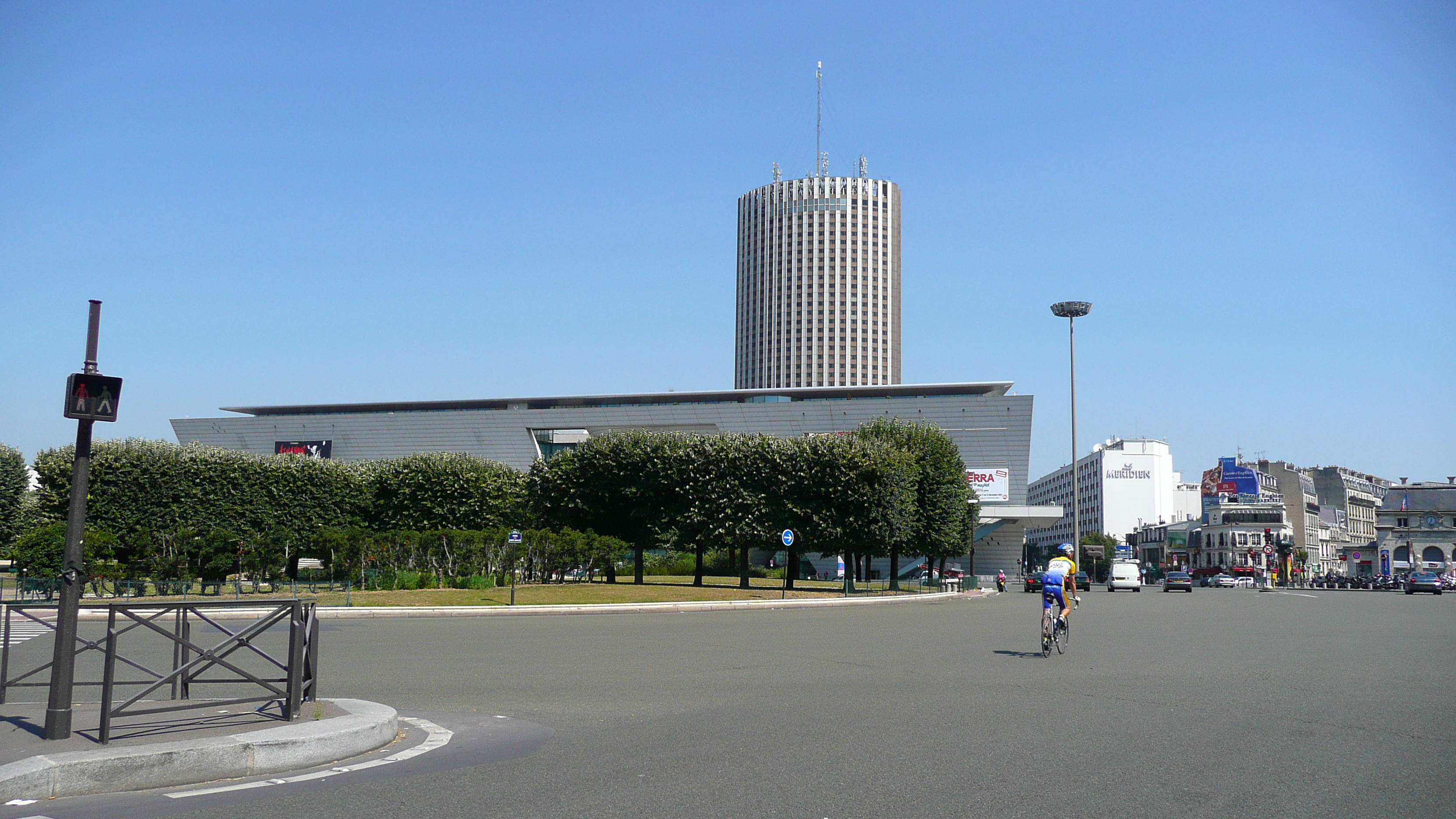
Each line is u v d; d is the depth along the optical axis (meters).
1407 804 7.02
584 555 47.41
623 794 7.27
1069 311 69.19
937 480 65.25
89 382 8.80
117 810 6.97
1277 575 137.25
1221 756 8.60
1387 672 15.13
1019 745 9.08
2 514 54.56
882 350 191.50
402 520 57.84
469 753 8.90
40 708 10.35
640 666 15.98
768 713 11.02
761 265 195.88
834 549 51.06
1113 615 32.75
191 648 9.06
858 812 6.73
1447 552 139.00
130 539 42.22
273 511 51.09
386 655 17.64
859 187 194.38
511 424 103.81
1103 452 187.75
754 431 100.44
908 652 18.50
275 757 8.23
